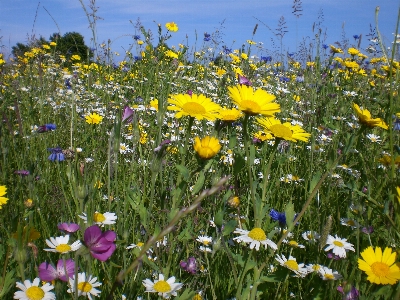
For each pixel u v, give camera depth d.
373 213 0.72
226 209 0.54
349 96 1.66
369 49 1.94
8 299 0.45
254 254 0.52
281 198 0.91
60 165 0.94
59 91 1.79
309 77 1.93
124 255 0.54
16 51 2.44
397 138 1.07
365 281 0.52
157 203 0.74
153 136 1.18
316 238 0.60
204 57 2.14
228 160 0.92
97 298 0.50
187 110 0.59
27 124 1.26
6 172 0.79
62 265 0.38
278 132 0.54
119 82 2.12
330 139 1.21
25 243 0.38
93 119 1.25
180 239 0.56
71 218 0.64
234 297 0.56
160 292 0.46
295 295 0.58
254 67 2.01
